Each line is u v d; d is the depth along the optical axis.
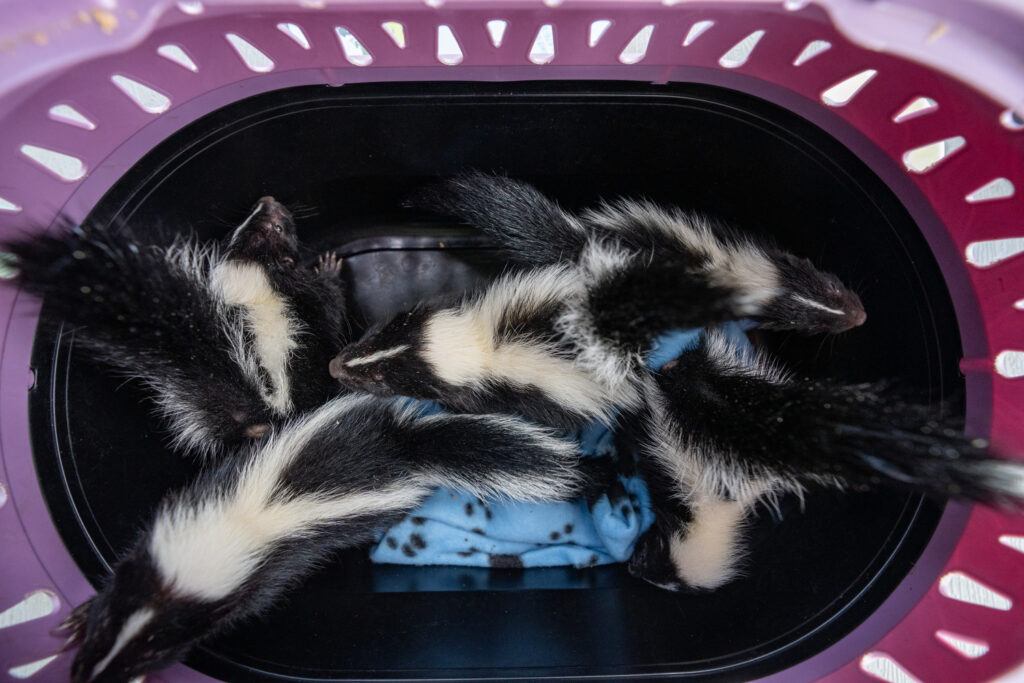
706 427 0.43
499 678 0.40
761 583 0.43
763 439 0.41
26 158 0.36
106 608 0.37
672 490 0.45
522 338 0.43
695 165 0.44
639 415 0.45
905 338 0.41
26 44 0.29
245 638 0.41
